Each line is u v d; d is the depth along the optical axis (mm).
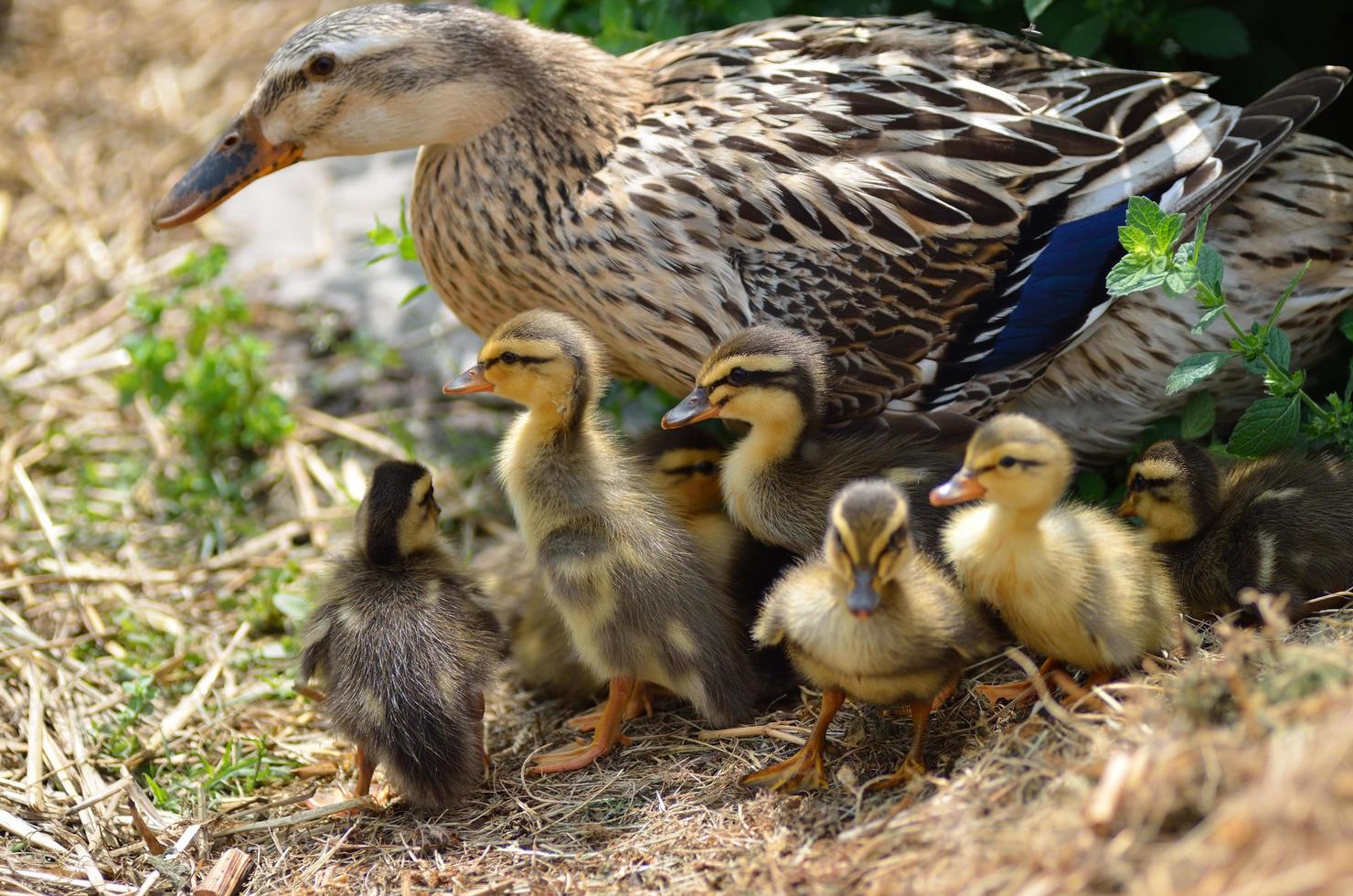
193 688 8188
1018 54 7816
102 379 10828
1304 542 6605
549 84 7484
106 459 10219
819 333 7254
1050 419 7891
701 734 6887
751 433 7074
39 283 11648
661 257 7266
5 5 14547
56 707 7797
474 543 9547
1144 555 6383
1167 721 5266
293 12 14391
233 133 7734
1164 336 7508
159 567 9250
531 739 7465
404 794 6570
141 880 6512
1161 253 6496
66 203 12383
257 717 7938
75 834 6879
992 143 7258
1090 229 7258
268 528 9688
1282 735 4621
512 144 7508
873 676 5844
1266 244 7488
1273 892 4031
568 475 6840
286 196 12453
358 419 10539
